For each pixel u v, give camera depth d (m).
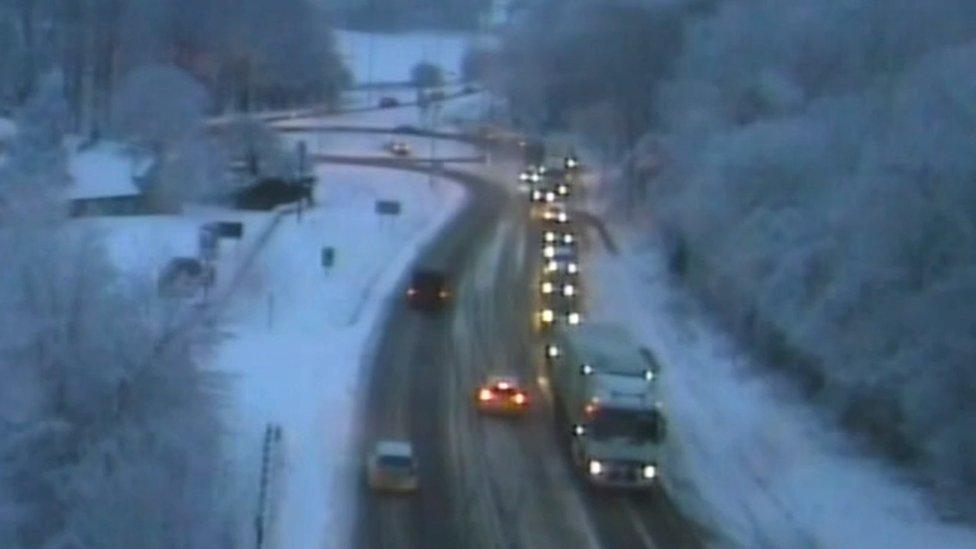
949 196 54.41
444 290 77.25
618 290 82.50
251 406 55.16
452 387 60.88
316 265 84.75
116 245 67.12
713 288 76.56
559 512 46.66
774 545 44.69
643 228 102.25
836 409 57.41
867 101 71.69
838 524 46.69
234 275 74.31
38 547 34.59
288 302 74.62
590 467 48.66
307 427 53.50
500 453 52.38
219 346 54.16
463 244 95.88
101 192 95.50
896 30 78.00
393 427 54.66
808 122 75.44
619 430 48.62
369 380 61.09
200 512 36.84
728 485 50.09
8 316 36.41
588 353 51.00
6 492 34.66
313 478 48.19
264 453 48.44
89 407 36.31
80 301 36.78
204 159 100.75
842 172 68.19
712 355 67.62
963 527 46.66
